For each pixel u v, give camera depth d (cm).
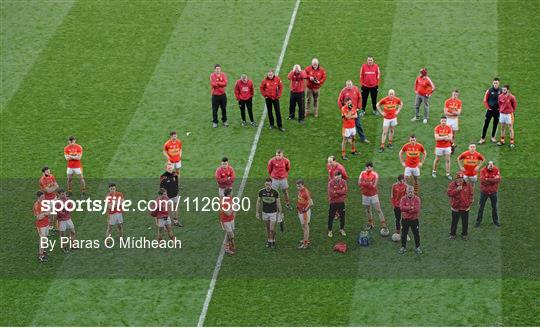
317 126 4728
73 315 3859
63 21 5419
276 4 5484
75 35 5328
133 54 5191
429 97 4841
